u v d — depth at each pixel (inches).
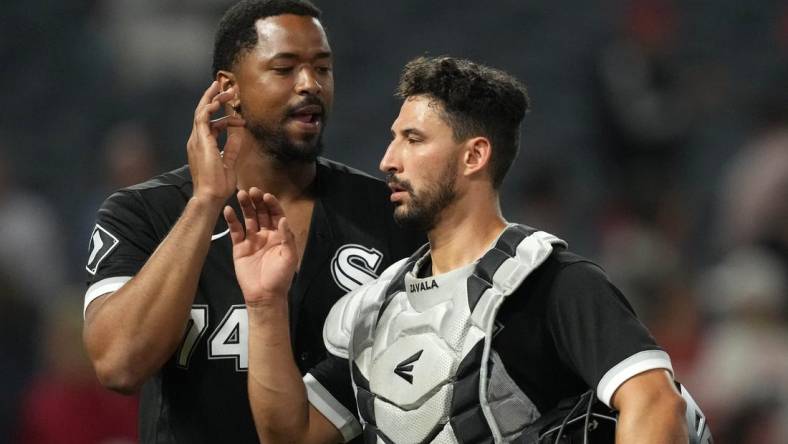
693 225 1392.7
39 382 1056.2
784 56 1684.3
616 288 426.0
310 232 519.5
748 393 932.0
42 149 1558.8
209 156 477.1
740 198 1336.1
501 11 1755.7
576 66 1662.2
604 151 1414.9
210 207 474.3
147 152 1282.0
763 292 984.3
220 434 502.9
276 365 456.1
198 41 1593.3
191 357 503.8
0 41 1670.8
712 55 1685.5
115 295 476.1
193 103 1571.1
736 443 919.0
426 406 425.7
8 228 1235.9
